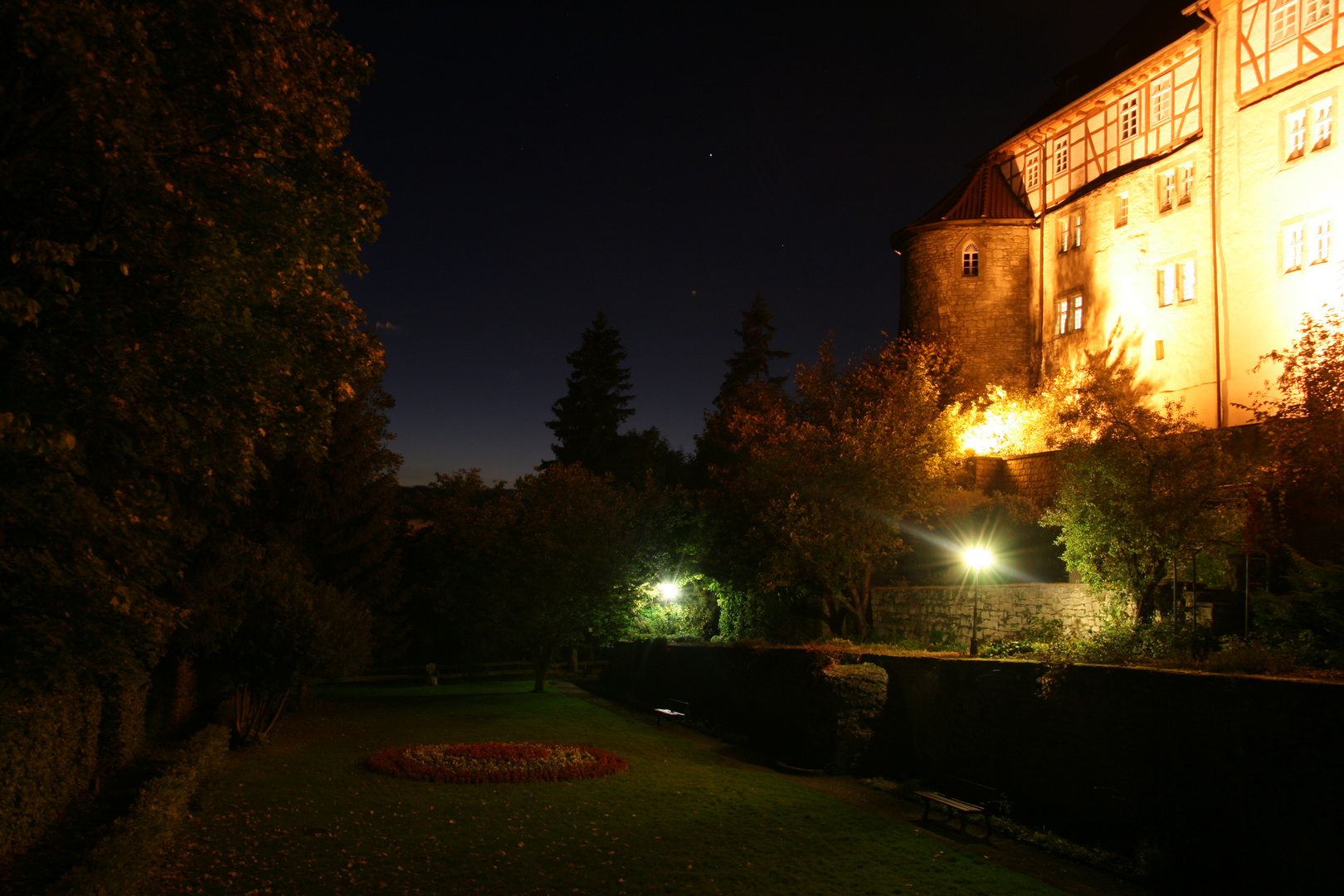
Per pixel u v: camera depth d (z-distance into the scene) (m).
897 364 35.97
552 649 30.77
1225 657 11.03
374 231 12.15
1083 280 32.44
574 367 58.94
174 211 9.34
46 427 6.91
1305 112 24.33
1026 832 11.87
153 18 9.22
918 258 37.69
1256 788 9.54
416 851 10.69
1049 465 27.20
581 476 32.16
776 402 40.12
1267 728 9.48
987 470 28.98
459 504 35.09
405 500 42.28
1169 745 10.62
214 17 9.48
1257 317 25.25
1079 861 10.80
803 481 22.39
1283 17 25.12
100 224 8.23
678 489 33.50
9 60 7.61
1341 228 23.02
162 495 9.19
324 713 23.70
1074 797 11.90
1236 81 26.47
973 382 35.34
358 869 9.91
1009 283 35.81
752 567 24.73
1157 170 29.17
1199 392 27.09
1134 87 30.81
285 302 11.62
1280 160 24.84
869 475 21.56
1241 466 13.76
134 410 8.48
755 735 19.83
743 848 11.13
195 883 9.19
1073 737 12.04
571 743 18.95
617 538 30.83
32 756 9.55
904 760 15.52
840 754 15.90
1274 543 13.23
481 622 32.19
